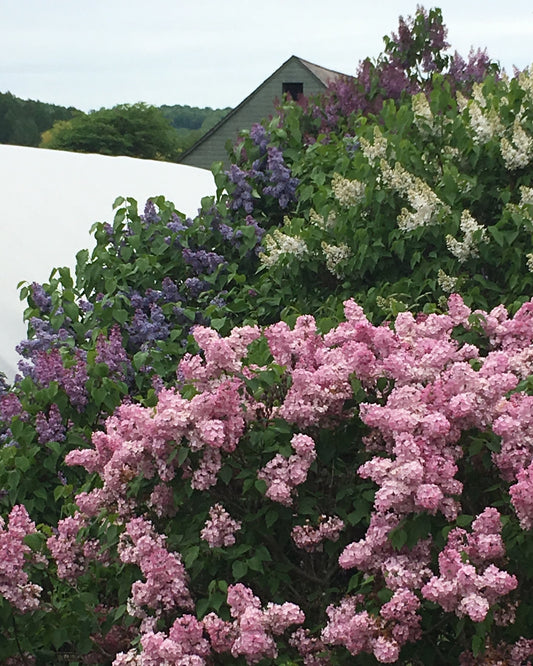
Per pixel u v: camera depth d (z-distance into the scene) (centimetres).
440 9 1031
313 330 412
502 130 587
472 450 346
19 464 477
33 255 768
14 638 377
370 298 568
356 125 905
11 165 864
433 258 577
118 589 397
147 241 713
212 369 375
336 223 609
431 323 414
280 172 755
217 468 353
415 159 608
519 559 331
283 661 339
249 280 727
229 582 367
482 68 1032
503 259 548
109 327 643
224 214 720
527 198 548
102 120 5919
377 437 370
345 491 366
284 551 381
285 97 947
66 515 484
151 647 329
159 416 348
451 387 357
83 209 847
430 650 341
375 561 344
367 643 332
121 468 374
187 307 676
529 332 411
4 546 367
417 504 328
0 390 582
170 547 362
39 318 638
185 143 6438
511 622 331
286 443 367
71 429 509
